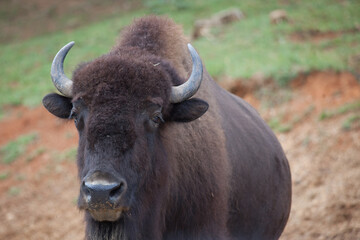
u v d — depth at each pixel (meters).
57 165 48.97
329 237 33.00
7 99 61.56
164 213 18.02
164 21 20.62
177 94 17.02
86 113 15.91
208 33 65.12
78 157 16.97
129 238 16.66
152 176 16.67
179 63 19.73
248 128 23.77
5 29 100.31
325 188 36.41
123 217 16.47
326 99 43.47
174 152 17.97
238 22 67.38
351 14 64.25
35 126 55.81
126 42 19.45
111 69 15.91
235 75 47.28
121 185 14.99
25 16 105.69
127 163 15.29
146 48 18.94
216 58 53.59
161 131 17.16
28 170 49.56
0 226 43.22
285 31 59.38
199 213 18.52
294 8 71.12
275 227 25.34
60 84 17.53
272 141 25.88
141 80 15.91
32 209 44.59
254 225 23.23
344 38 55.03
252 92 46.09
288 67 46.47
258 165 23.09
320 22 61.94
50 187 46.78
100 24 87.00
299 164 38.91
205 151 18.95
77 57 67.25
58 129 54.03
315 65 46.03
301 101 44.03
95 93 15.55
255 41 57.53
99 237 16.64
